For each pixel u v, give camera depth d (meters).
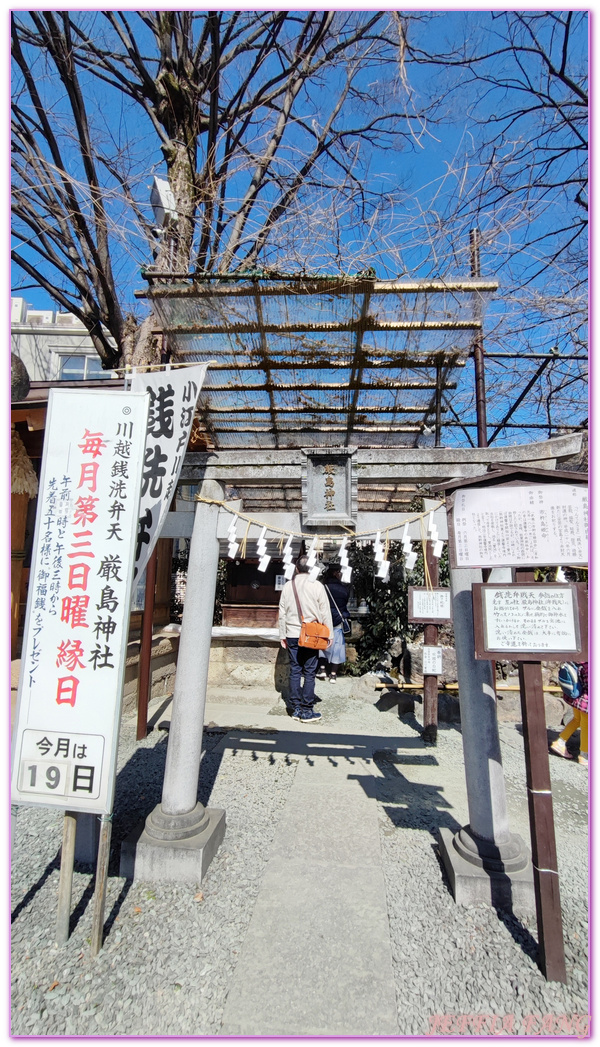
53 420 2.94
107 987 2.39
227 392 4.02
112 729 2.66
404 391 4.12
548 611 2.60
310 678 6.05
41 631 2.79
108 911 2.88
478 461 3.31
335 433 4.71
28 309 14.16
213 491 3.52
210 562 3.50
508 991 2.38
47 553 2.85
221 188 7.11
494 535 2.75
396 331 3.25
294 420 4.50
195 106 6.88
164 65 6.75
